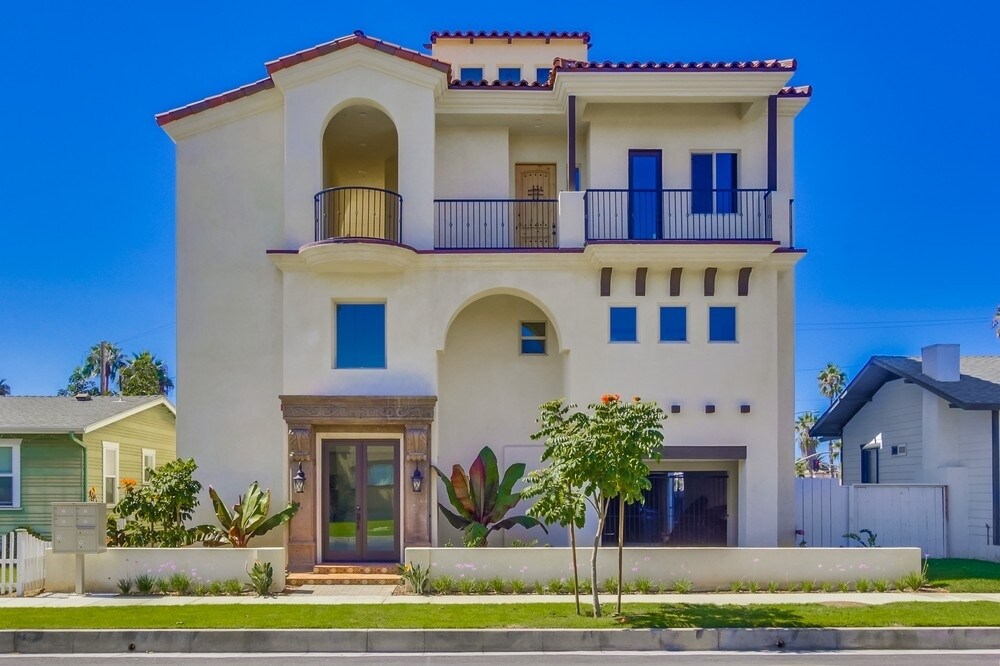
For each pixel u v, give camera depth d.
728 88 16.80
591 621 11.16
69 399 23.72
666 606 12.22
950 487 18.27
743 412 16.50
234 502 16.61
